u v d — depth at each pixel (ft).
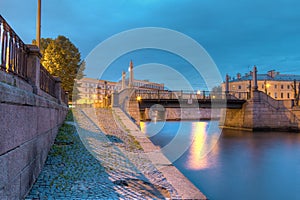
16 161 14.17
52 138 34.06
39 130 21.81
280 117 128.57
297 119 124.16
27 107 16.83
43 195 17.72
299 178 43.91
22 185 15.69
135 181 23.72
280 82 264.31
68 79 114.93
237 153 69.05
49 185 19.77
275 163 56.80
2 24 13.64
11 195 13.21
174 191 22.03
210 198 32.71
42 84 27.55
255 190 36.83
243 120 133.90
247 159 60.85
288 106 128.98
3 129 11.83
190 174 43.50
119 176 24.81
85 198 18.12
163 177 26.30
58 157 28.94
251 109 128.16
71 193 18.79
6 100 12.12
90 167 26.81
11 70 15.72
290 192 36.63
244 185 39.01
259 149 76.02
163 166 31.32
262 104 128.67
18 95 14.20
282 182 41.63
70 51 121.60
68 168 25.27
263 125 127.44
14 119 13.67
